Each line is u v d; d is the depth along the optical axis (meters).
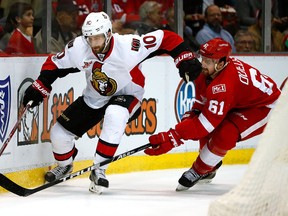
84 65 16.81
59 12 22.22
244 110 17.08
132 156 20.88
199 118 16.44
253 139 23.28
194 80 17.19
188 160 22.16
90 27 16.05
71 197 16.69
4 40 21.02
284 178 10.42
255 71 17.12
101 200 16.39
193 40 24.81
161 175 20.41
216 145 17.03
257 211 10.50
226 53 16.34
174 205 15.97
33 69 18.19
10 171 17.30
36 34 21.48
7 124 17.19
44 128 18.45
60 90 19.02
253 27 25.69
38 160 18.25
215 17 24.84
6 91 17.17
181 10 23.19
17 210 15.20
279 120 10.59
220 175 20.56
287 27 26.75
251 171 10.59
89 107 17.50
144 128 21.22
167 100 21.81
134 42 16.78
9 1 21.02
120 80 16.97
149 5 24.20
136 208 15.55
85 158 19.78
